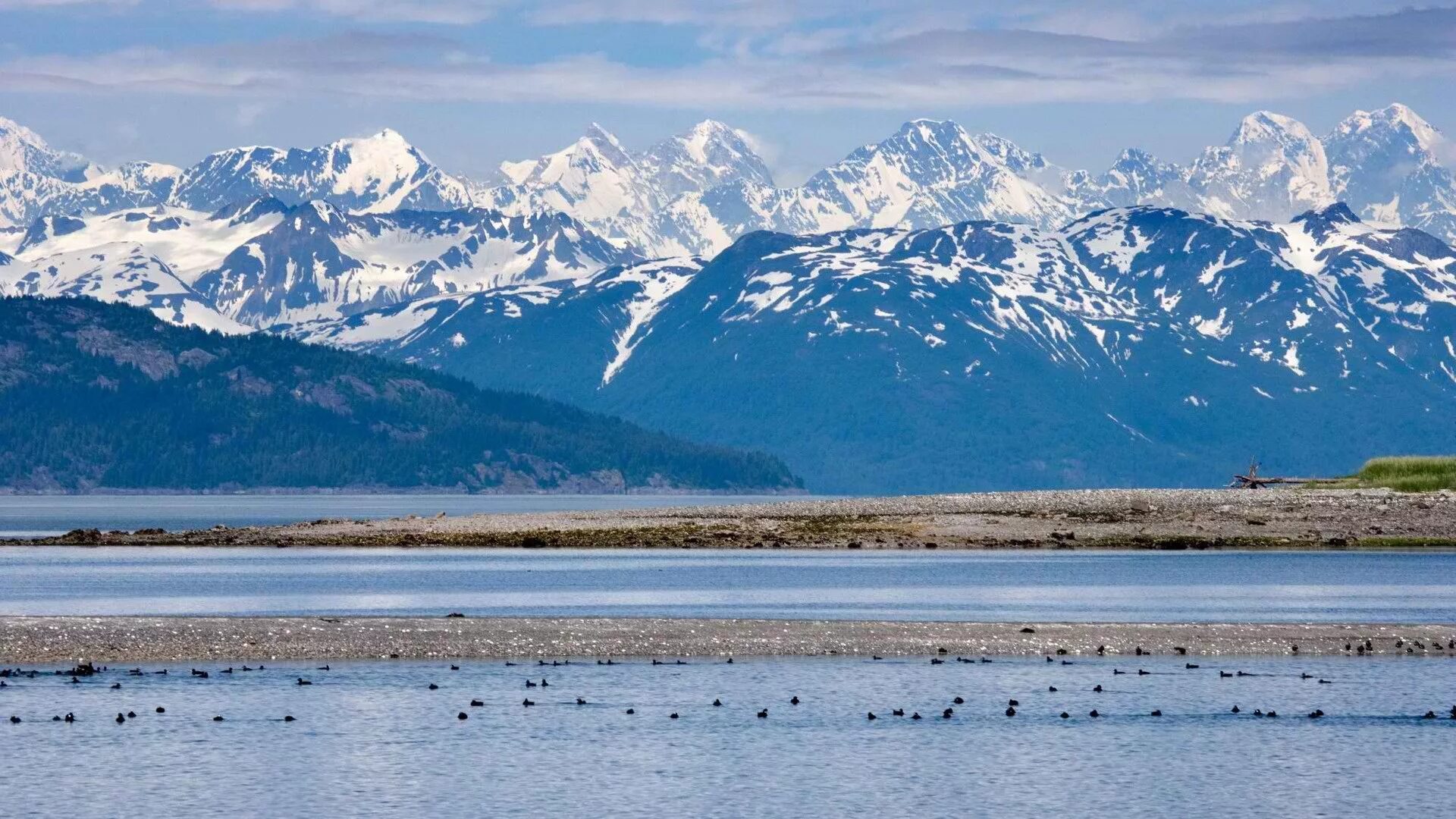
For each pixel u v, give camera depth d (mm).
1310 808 157625
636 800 158875
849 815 154875
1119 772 170125
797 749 178625
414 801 157875
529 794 160500
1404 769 171500
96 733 182375
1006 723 191750
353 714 193375
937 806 157875
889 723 191125
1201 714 196500
